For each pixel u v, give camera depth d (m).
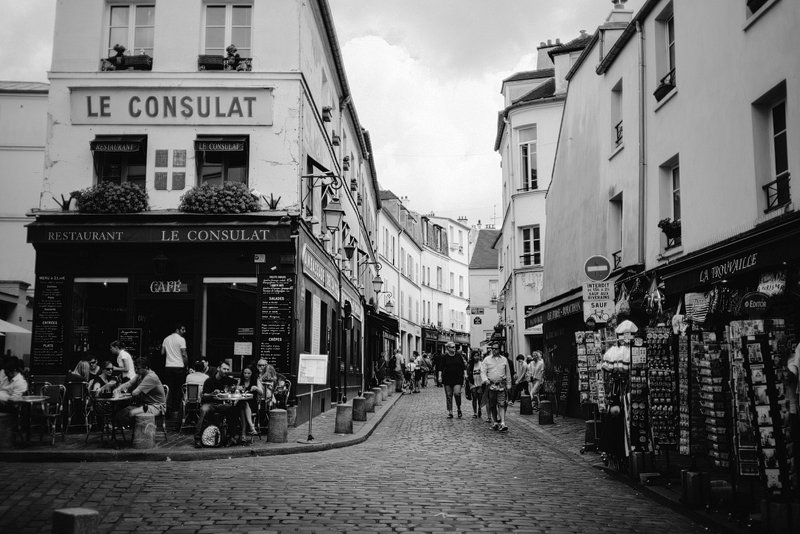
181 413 13.16
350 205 26.23
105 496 7.61
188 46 15.77
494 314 59.12
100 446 11.18
